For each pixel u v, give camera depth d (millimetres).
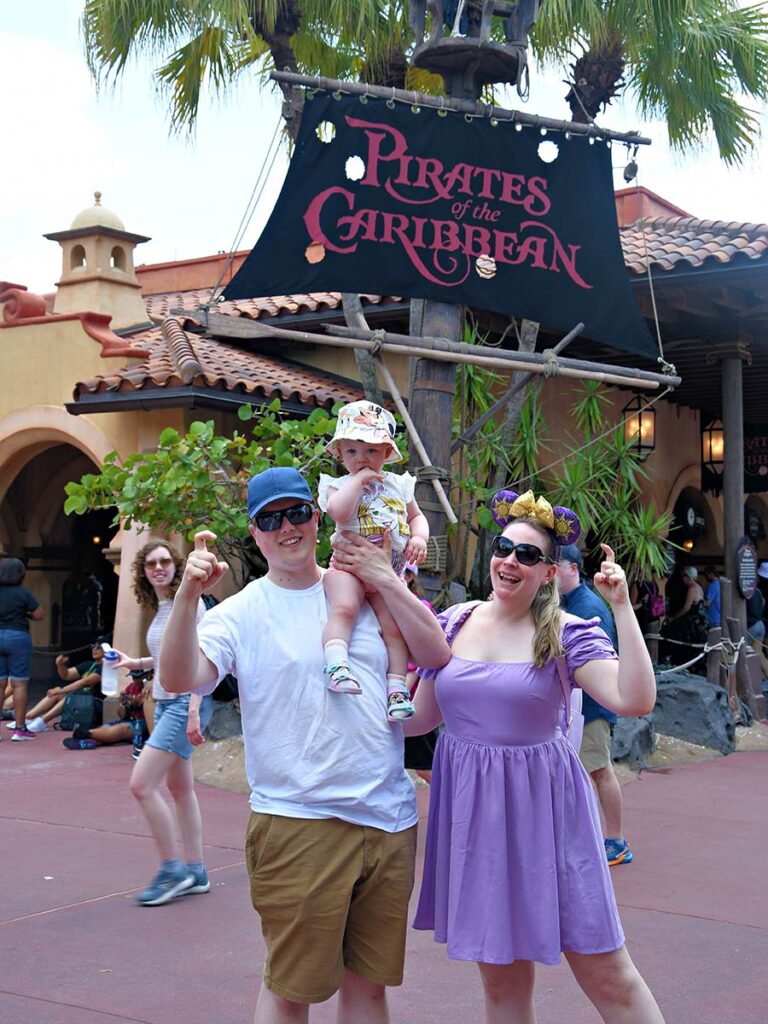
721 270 10945
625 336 9453
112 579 16891
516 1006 3471
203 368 11109
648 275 10383
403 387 13062
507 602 3502
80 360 12594
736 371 13094
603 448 12969
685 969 4984
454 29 9211
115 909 5785
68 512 9828
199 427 9516
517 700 3387
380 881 3273
